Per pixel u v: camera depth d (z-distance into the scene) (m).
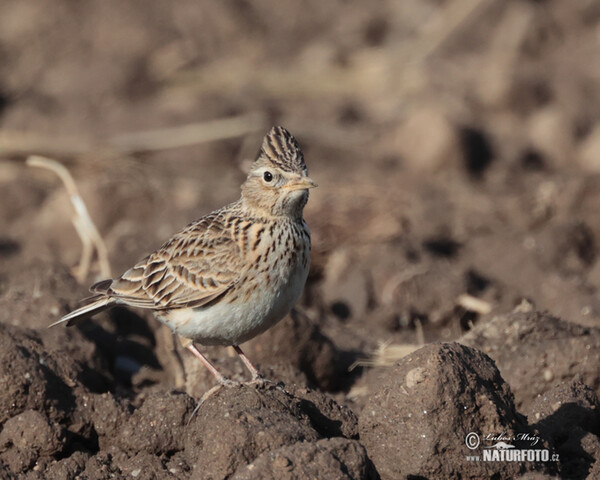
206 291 10.00
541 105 25.67
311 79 28.09
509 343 11.62
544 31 29.06
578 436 9.62
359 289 15.88
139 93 27.78
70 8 31.61
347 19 31.58
